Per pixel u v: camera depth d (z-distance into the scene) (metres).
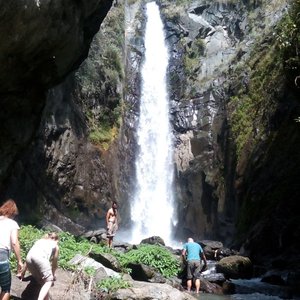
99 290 8.94
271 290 12.62
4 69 13.17
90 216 25.17
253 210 22.16
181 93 34.22
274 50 27.12
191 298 9.10
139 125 32.78
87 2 15.26
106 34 31.78
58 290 8.29
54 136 23.27
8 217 6.54
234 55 33.06
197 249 12.38
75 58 16.41
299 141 21.48
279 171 21.77
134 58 34.69
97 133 28.14
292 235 18.17
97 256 11.25
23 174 20.05
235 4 35.56
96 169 26.53
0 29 11.52
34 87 15.57
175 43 36.22
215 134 30.50
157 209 31.62
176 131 33.16
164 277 12.16
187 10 37.00
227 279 14.29
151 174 32.31
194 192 30.19
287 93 23.45
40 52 14.06
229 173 27.42
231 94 30.42
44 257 6.84
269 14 32.44
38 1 11.97
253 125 26.16
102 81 29.34
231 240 24.45
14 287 7.87
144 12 38.00
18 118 15.46
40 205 21.28
